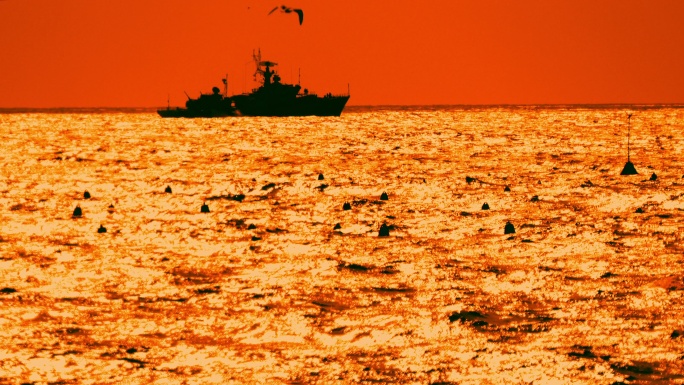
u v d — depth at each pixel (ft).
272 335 342.23
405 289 414.62
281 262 487.61
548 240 544.62
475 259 485.97
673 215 645.51
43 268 474.08
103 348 326.65
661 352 307.99
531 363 301.43
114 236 590.55
